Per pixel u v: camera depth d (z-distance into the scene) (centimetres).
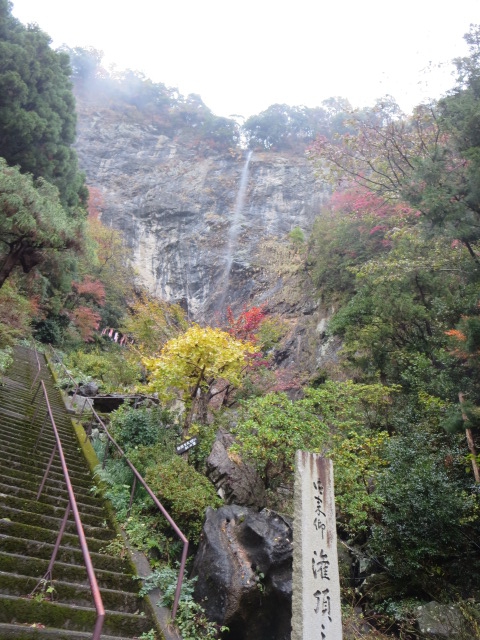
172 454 764
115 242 3002
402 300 1061
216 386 1391
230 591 471
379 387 941
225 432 882
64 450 792
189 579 509
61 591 385
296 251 2778
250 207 3984
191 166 4566
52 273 1330
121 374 1625
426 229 959
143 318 1873
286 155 4672
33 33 1875
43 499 562
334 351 1633
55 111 1900
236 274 3247
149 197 4084
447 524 589
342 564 665
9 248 1252
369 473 712
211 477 741
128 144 4741
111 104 5228
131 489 641
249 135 5044
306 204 3906
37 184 1488
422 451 720
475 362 755
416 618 529
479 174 792
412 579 589
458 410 746
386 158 1326
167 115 5288
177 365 957
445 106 983
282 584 490
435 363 1026
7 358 1270
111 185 4256
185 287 3425
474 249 1041
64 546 470
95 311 2528
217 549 514
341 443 760
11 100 1634
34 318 1978
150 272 3528
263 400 806
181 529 584
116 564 476
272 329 1753
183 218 3906
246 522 554
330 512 443
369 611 582
